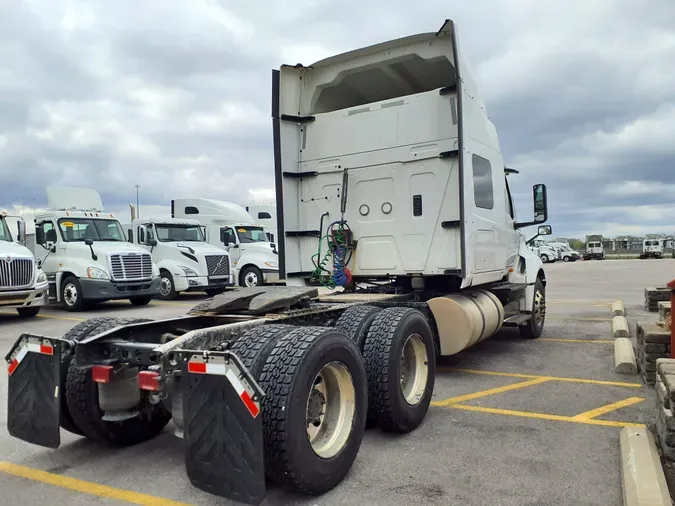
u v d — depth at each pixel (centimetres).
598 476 362
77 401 394
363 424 379
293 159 689
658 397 406
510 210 805
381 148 643
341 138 669
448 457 400
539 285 894
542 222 812
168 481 370
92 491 356
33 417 376
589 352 768
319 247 680
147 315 1280
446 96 605
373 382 432
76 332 414
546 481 356
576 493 338
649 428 450
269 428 313
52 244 1466
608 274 2819
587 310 1269
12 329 1096
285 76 679
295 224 690
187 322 457
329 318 494
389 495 341
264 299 466
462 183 567
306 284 694
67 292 1413
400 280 670
